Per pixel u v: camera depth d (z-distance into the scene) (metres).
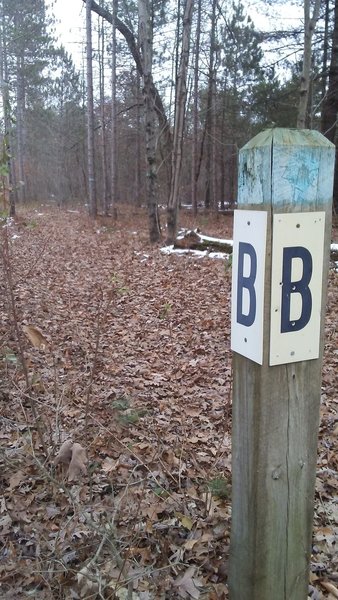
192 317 6.47
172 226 12.20
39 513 2.76
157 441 3.55
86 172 38.19
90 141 20.00
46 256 10.53
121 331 5.98
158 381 4.61
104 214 21.78
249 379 1.70
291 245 1.56
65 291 7.76
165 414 4.01
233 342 1.76
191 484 3.07
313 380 1.73
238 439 1.79
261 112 19.27
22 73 26.92
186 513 2.77
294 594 1.91
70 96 38.78
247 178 1.60
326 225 1.62
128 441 3.53
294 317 1.62
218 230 15.48
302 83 9.04
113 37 18.28
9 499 2.89
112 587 2.16
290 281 1.59
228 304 6.92
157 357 5.21
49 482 2.94
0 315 5.95
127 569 2.28
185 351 5.38
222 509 2.83
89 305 7.07
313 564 2.45
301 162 1.52
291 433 1.74
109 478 2.73
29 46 26.41
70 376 4.54
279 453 1.73
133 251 11.36
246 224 1.63
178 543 2.58
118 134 31.38
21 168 26.50
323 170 1.57
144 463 3.17
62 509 2.78
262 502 1.75
